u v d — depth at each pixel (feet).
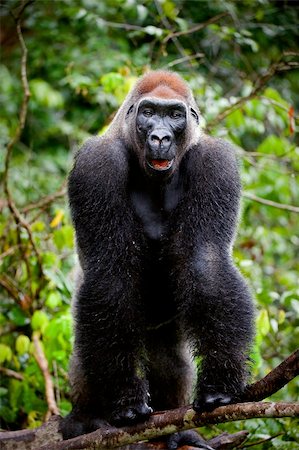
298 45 85.40
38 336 55.11
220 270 37.37
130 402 36.60
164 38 71.51
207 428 50.93
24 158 82.84
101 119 86.12
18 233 58.34
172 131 38.78
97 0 83.97
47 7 89.97
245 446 45.68
